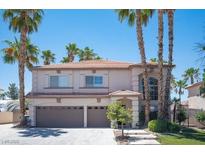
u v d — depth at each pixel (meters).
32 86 39.12
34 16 37.56
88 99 37.19
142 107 37.28
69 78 39.12
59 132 29.98
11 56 42.19
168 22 32.62
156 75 38.16
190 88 48.59
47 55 61.22
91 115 37.12
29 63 43.88
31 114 37.19
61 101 37.34
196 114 38.12
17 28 36.78
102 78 39.09
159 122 29.34
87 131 30.89
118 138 25.27
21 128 34.62
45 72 39.28
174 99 40.59
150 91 38.00
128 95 35.00
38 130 31.83
